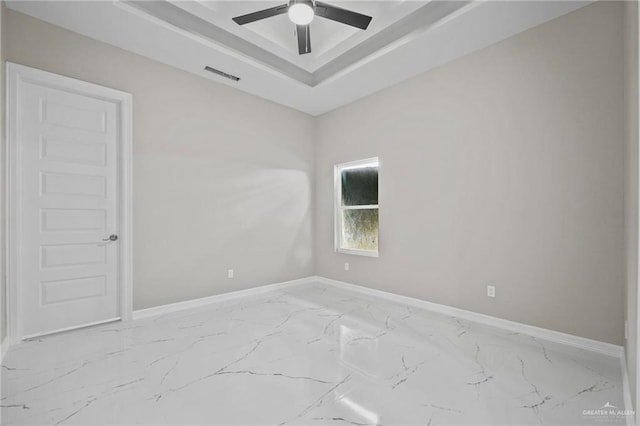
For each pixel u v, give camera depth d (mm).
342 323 2984
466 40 2799
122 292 2982
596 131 2303
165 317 3145
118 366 2117
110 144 2949
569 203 2430
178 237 3373
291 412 1638
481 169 2951
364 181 4273
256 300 3801
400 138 3676
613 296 2229
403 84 3643
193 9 2643
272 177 4289
